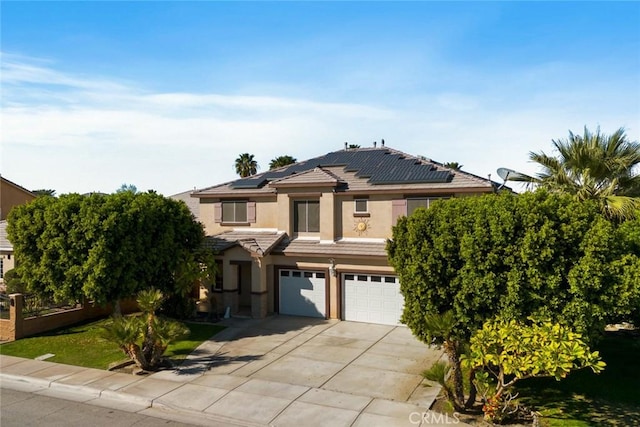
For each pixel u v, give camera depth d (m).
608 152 19.33
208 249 22.89
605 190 18.78
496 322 11.78
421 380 14.35
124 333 14.80
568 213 12.45
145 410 12.58
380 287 21.70
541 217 12.43
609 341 18.53
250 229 25.67
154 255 19.70
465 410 11.88
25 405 12.92
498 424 11.26
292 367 15.64
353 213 22.98
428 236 13.62
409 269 13.59
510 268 12.58
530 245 12.20
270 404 12.64
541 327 11.30
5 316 19.92
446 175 21.58
